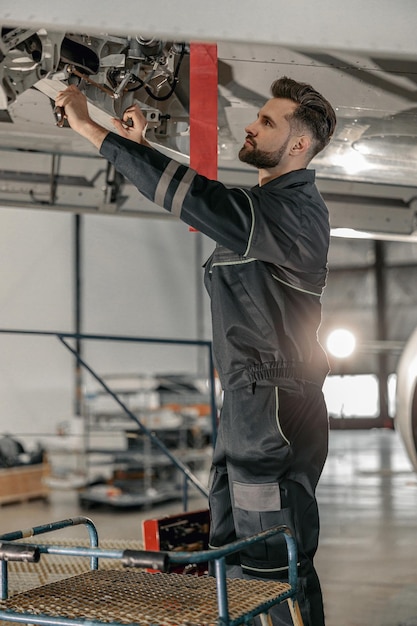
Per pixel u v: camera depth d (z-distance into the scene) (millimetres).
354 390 19969
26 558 1312
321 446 1688
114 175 3383
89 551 1263
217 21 1431
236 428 1638
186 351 13656
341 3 1486
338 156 3111
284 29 1456
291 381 1629
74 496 8492
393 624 3164
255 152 1769
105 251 12641
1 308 11234
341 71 2492
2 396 10992
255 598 1361
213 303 1719
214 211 1525
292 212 1598
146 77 2312
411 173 3285
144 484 8312
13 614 1294
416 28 1512
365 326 19719
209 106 1946
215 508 1771
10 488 7867
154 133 2529
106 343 12430
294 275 1676
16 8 1354
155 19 1402
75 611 1297
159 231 13492
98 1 1384
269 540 1592
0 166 3236
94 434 7891
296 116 1739
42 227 11859
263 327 1642
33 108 2654
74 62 2092
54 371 11664
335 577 4133
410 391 4293
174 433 8508
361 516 6551
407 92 2619
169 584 1492
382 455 13414
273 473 1598
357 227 3812
